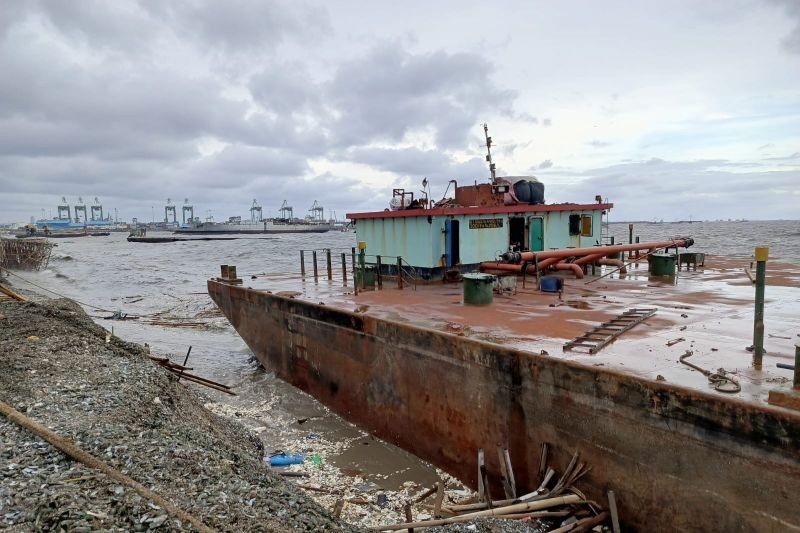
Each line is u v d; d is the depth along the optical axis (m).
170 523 4.14
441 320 9.75
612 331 8.32
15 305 13.65
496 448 7.67
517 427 7.34
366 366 10.47
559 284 12.48
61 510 4.12
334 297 13.28
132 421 6.64
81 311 16.23
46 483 4.61
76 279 38.47
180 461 5.68
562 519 6.13
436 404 8.73
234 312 16.33
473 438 8.05
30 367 8.30
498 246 15.65
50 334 10.49
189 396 9.63
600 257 16.09
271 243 85.12
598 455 6.32
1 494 4.38
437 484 7.96
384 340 9.87
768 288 12.67
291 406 12.03
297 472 8.45
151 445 5.95
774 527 4.86
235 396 12.83
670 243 16.62
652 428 5.76
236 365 15.71
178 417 7.54
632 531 6.01
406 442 9.49
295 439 10.09
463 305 11.34
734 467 5.12
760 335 6.37
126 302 27.94
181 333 19.80
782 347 7.30
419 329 8.97
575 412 6.55
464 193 17.78
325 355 11.88
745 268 16.50
